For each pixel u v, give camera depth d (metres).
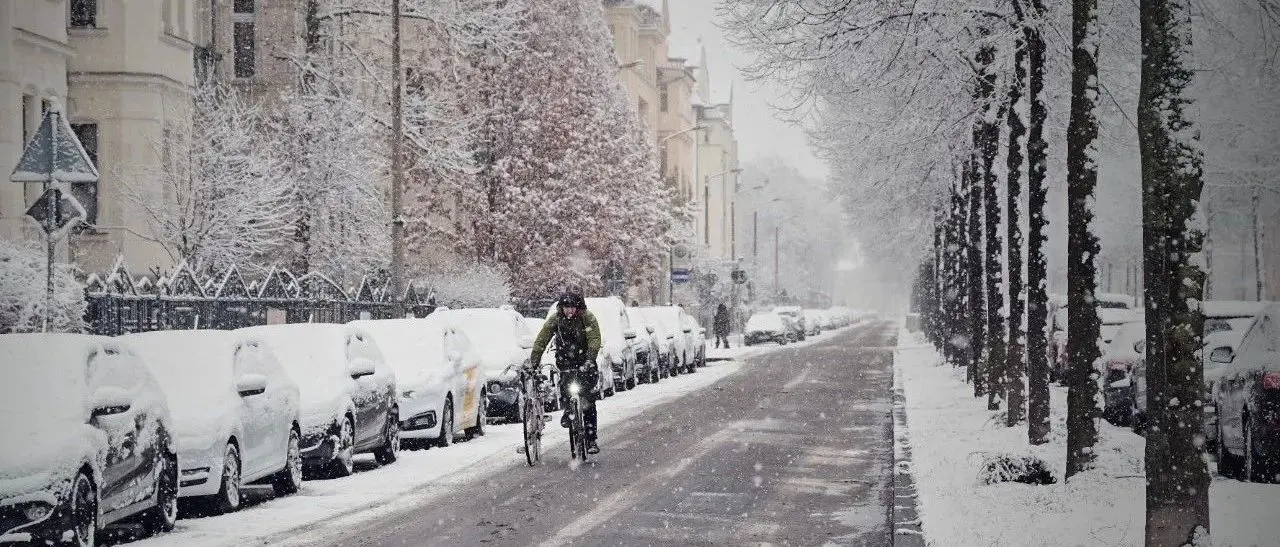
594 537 13.46
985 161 27.36
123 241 35.56
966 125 26.86
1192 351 10.76
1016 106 22.94
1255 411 15.87
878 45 21.45
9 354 12.80
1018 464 16.14
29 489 11.53
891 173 35.06
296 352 19.34
